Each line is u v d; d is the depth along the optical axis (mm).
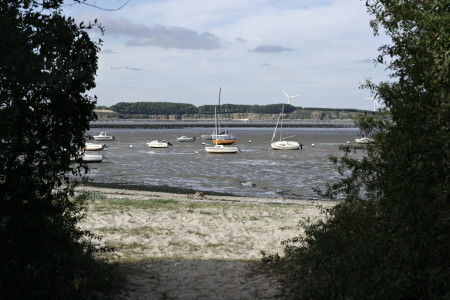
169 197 24359
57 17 4980
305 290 6922
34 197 5332
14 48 4527
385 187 4848
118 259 9891
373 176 5438
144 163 56281
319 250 7262
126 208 16625
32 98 4941
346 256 6148
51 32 4918
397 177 4430
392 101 4844
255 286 7945
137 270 8961
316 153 75562
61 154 5305
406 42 4781
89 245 7223
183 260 10133
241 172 46562
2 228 4750
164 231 13445
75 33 5094
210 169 49438
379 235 4961
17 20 4672
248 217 16188
